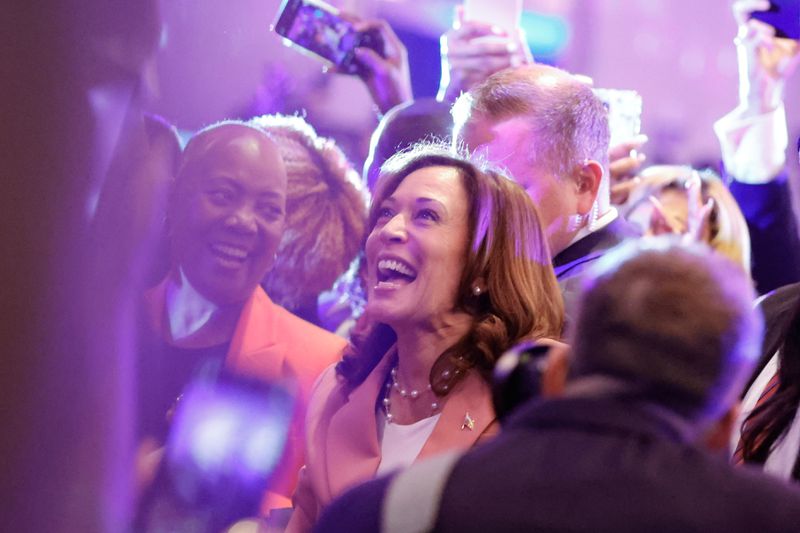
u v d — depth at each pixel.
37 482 5.62
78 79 5.78
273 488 5.44
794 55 5.95
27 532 5.62
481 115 5.10
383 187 4.09
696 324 2.55
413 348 3.92
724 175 6.01
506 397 2.88
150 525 5.53
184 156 5.72
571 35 6.04
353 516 2.61
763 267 5.92
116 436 5.60
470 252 3.89
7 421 5.67
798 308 3.98
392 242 3.91
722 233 5.82
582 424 2.52
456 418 3.80
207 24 5.80
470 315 3.91
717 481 2.41
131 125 5.77
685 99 6.05
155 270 5.70
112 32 5.78
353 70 5.85
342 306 5.70
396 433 3.92
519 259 3.94
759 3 5.95
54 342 5.70
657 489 2.39
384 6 5.89
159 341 5.64
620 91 5.84
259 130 5.71
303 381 5.51
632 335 2.57
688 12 6.04
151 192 5.73
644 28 6.05
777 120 5.95
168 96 5.80
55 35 5.74
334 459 3.95
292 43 5.83
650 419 2.50
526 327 3.87
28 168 5.73
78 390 5.67
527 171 5.02
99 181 5.76
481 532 2.45
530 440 2.54
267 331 5.59
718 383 2.56
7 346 5.68
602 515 2.39
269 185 5.66
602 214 5.20
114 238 5.71
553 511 2.42
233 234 5.62
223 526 5.43
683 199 5.82
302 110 5.83
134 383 5.63
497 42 5.83
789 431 3.95
